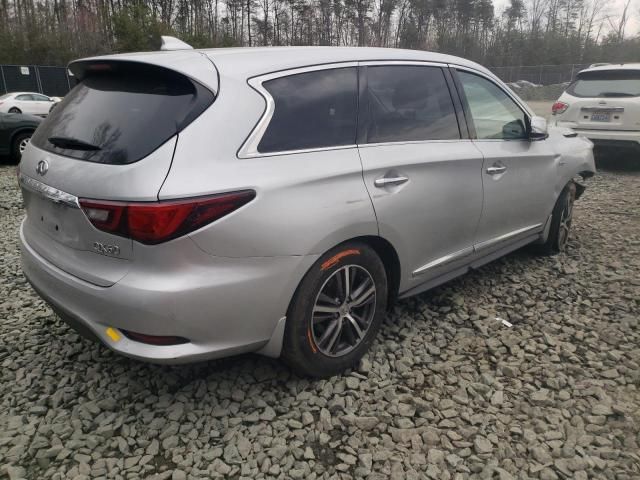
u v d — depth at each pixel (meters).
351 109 2.85
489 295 3.93
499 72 38.22
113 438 2.49
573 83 8.76
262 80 2.54
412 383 2.86
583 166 4.75
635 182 7.84
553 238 4.62
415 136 3.14
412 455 2.36
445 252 3.39
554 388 2.82
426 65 3.38
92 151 2.41
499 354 3.14
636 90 8.04
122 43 26.89
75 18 39.38
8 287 4.16
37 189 2.62
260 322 2.45
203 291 2.24
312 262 2.53
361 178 2.73
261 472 2.27
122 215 2.18
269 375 2.93
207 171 2.24
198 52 2.65
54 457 2.38
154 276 2.21
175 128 2.27
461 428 2.53
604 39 55.12
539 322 3.52
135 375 2.96
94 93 2.73
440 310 3.69
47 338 3.38
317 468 2.30
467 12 61.00
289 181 2.43
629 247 4.91
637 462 2.31
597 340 3.30
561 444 2.42
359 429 2.53
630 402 2.70
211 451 2.39
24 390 2.86
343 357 2.87
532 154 4.03
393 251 3.01
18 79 29.80
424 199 3.07
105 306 2.30
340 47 3.04
